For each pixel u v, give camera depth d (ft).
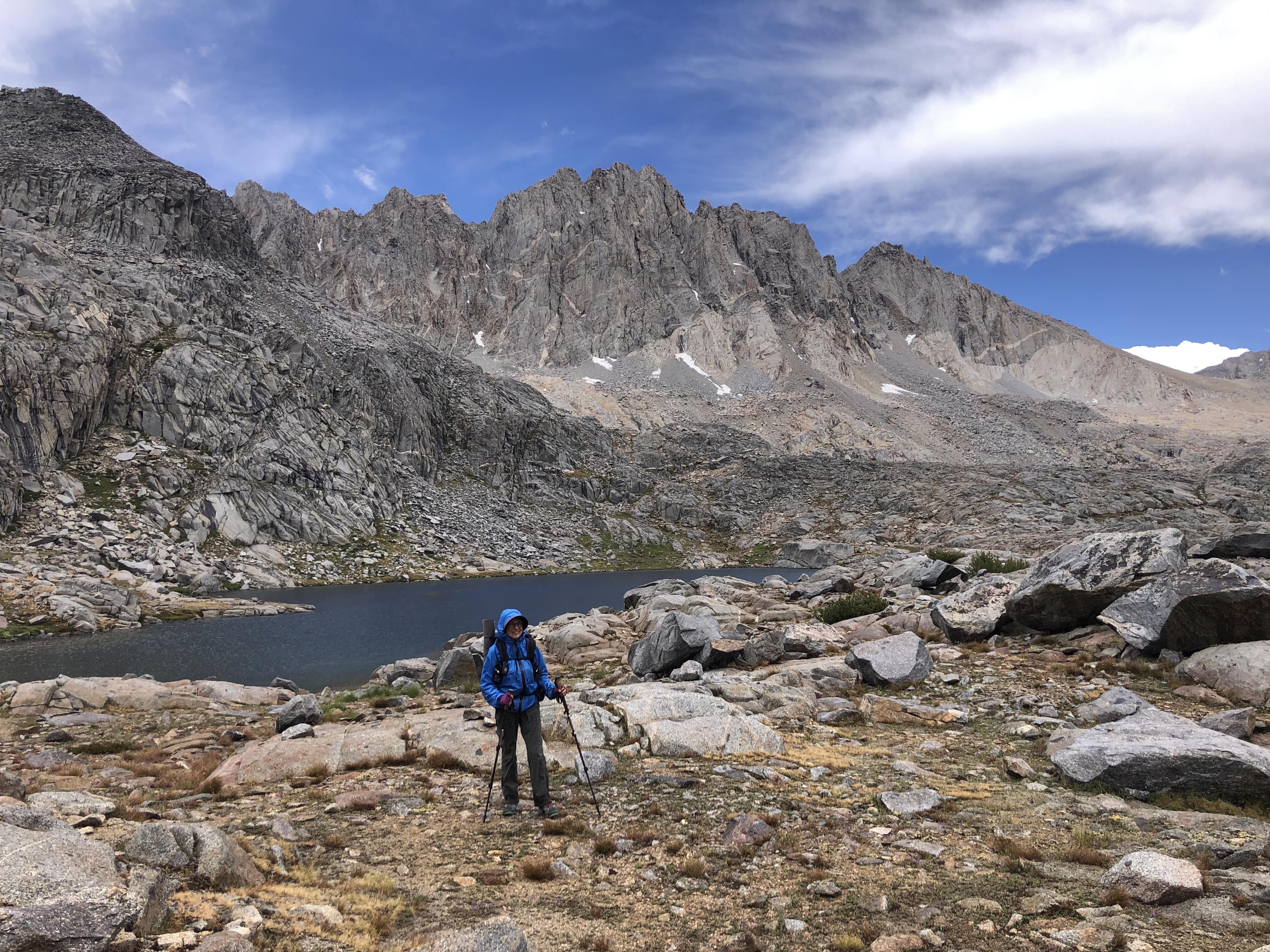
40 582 187.93
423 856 27.45
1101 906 21.29
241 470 342.85
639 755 42.45
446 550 403.75
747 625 99.19
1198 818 28.84
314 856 27.22
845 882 23.94
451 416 613.11
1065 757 36.04
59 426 296.92
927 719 50.55
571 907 22.61
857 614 97.96
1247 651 50.21
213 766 46.73
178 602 204.33
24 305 331.98
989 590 80.12
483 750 44.01
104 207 501.15
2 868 15.90
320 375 454.40
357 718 63.26
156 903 18.13
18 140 567.18
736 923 21.31
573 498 584.40
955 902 22.13
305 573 306.35
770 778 36.60
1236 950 17.94
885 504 586.86
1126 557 69.51
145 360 360.69
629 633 103.76
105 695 79.51
